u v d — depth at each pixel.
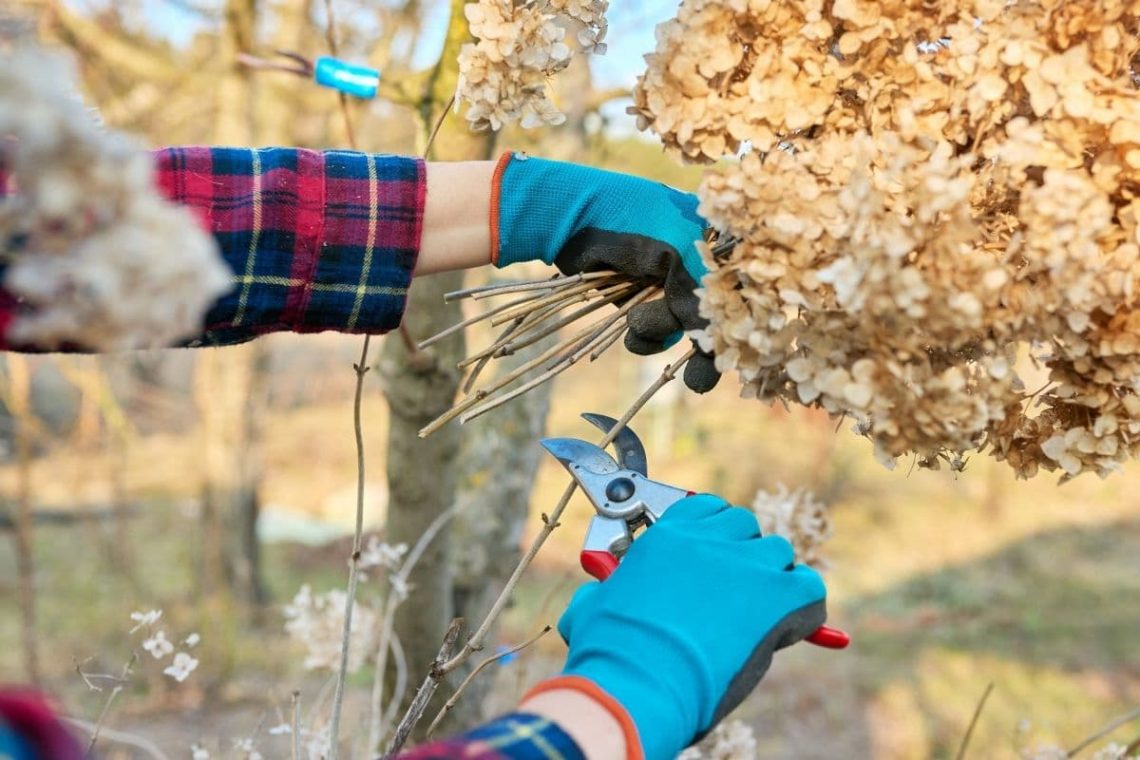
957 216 0.62
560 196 0.90
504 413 2.16
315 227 0.86
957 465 0.79
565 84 2.32
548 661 2.65
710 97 0.72
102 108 4.39
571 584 5.08
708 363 0.86
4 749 0.40
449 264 0.92
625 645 0.61
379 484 8.01
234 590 5.28
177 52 4.62
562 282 0.91
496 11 0.87
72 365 4.80
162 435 8.61
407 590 1.71
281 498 8.09
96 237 0.38
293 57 1.54
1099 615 6.00
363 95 1.33
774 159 0.71
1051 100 0.68
